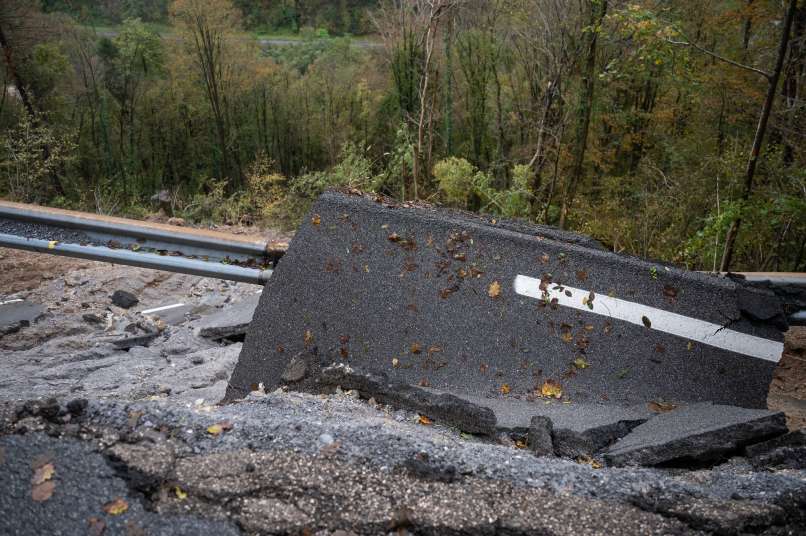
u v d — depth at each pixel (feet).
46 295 21.29
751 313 14.52
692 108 60.59
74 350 18.26
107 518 8.14
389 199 16.46
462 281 14.87
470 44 68.03
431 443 9.85
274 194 44.47
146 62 100.17
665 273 14.99
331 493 8.76
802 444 10.90
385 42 68.59
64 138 59.57
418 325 14.48
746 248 38.09
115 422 9.76
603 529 8.45
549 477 9.35
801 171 33.60
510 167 69.56
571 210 53.57
